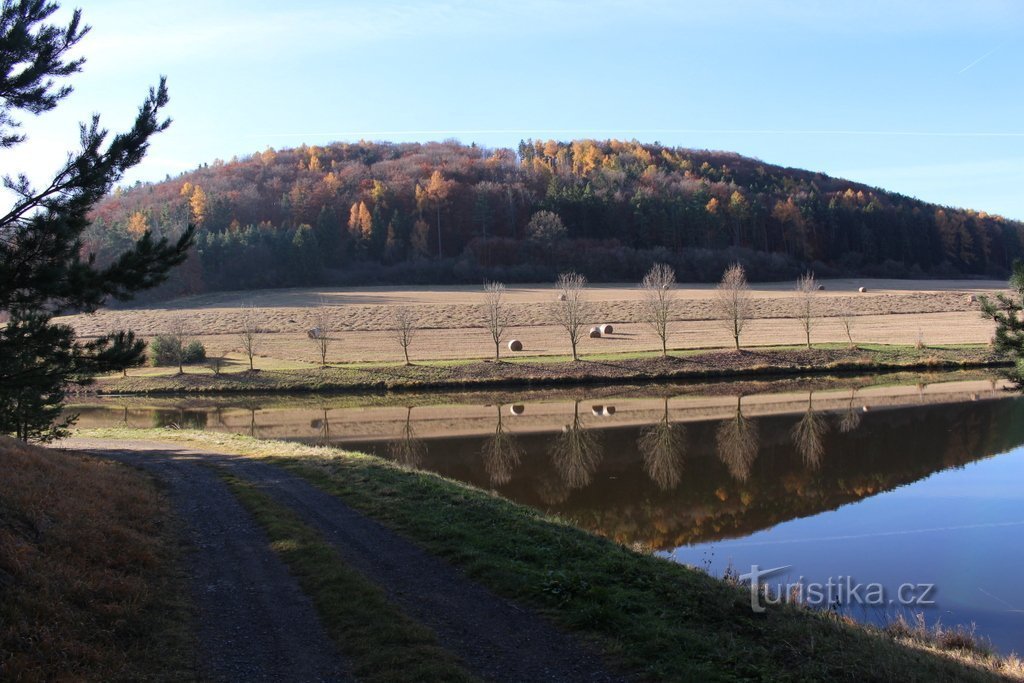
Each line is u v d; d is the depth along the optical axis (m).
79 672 7.33
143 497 15.65
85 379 10.67
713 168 173.12
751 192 143.25
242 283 103.31
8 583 8.70
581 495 24.11
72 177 9.71
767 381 56.03
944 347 62.72
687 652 8.22
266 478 19.64
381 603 9.61
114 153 9.79
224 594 10.25
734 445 33.00
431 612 9.47
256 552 12.39
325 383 57.06
